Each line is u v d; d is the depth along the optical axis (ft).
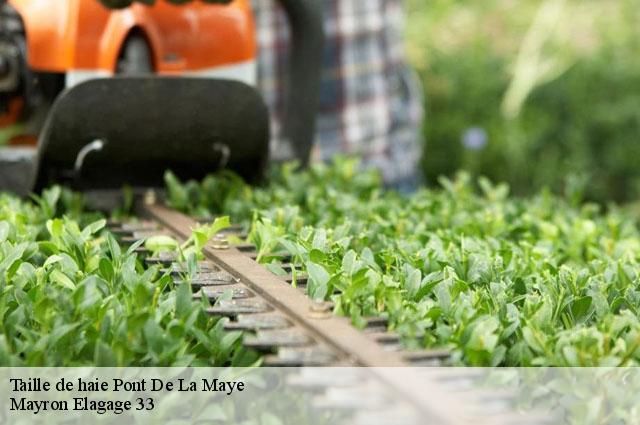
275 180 12.07
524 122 26.61
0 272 7.32
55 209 10.28
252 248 8.86
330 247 8.39
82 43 10.50
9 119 10.96
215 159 11.11
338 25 18.65
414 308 7.04
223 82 10.39
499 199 12.44
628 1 30.12
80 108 10.00
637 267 8.70
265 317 6.79
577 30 28.19
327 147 18.76
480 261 8.16
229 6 11.25
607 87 26.55
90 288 6.81
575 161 26.16
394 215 10.50
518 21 29.37
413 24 29.91
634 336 6.63
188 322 6.70
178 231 9.33
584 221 10.46
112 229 9.71
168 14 10.91
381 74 19.21
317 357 6.10
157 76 10.12
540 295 7.74
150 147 10.64
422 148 27.27
